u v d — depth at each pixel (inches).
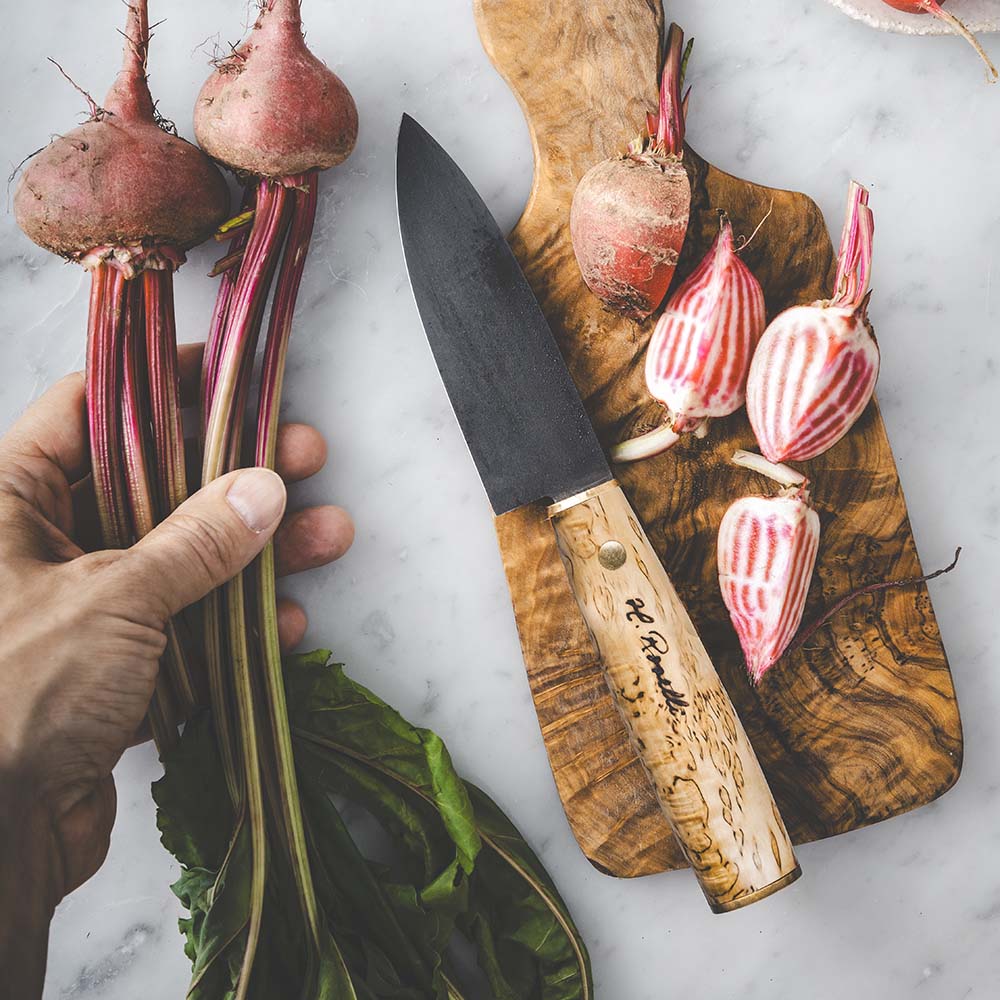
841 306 25.5
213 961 23.3
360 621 29.9
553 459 26.2
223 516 24.2
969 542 30.0
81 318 29.5
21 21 29.4
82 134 24.4
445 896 26.6
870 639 28.3
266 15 25.2
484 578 29.9
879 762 28.2
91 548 28.5
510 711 29.9
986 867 30.0
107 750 23.5
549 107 28.1
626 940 29.7
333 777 27.8
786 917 30.0
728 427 28.2
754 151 29.9
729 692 28.2
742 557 27.0
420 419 29.8
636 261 25.3
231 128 24.9
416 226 26.9
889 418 30.0
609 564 25.2
